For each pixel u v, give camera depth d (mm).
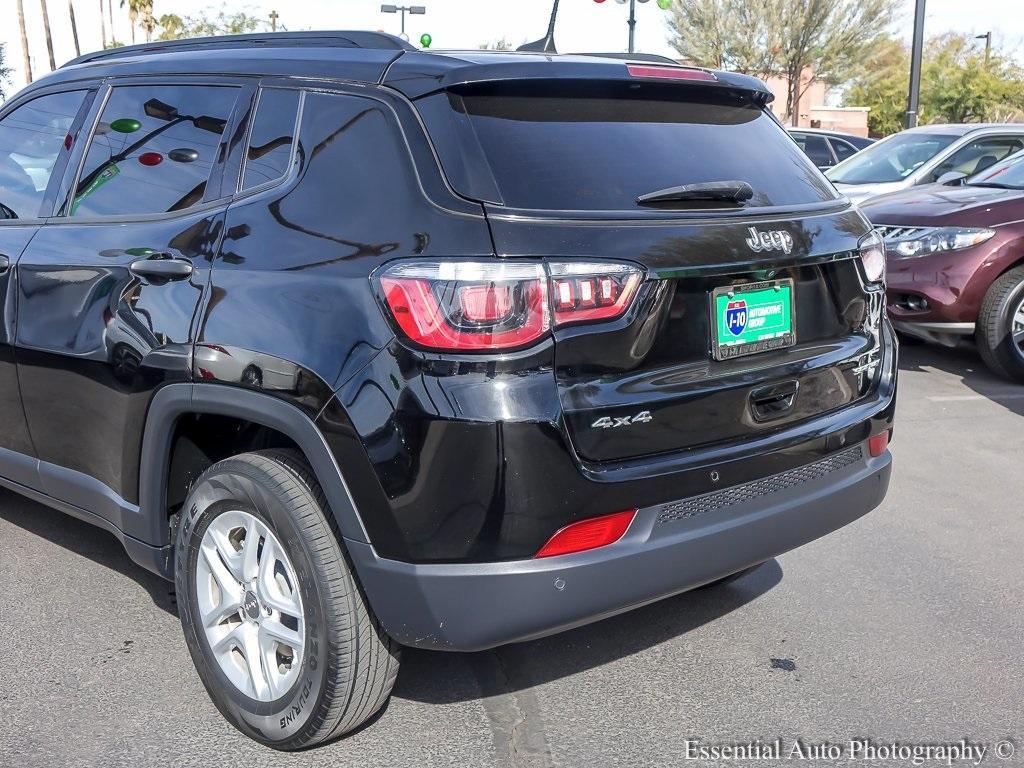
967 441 5914
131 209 3303
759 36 44656
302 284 2641
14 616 3646
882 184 10477
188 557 2943
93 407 3273
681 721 3023
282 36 3236
